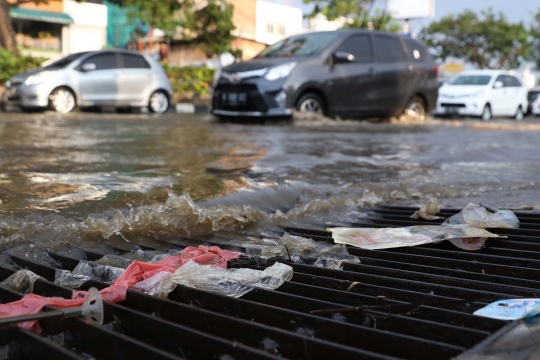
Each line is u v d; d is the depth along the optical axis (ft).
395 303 4.79
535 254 6.92
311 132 24.95
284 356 3.92
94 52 40.65
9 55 47.29
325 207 10.02
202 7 68.28
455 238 7.43
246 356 3.69
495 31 116.88
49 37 82.48
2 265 6.27
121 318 4.41
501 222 8.27
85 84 38.75
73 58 39.86
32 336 3.84
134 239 7.61
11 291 4.89
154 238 7.73
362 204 10.54
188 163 14.37
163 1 65.92
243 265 6.31
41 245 7.04
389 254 6.89
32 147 16.69
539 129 30.91
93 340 4.00
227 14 67.41
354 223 9.04
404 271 6.02
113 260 6.48
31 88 36.47
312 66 30.81
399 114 35.45
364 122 32.78
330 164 15.31
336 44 32.37
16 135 20.22
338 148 19.06
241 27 71.05
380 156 17.43
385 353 3.93
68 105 38.14
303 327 4.33
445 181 13.34
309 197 11.00
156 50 90.84
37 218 8.00
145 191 10.23
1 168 12.43
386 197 11.19
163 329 4.14
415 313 4.55
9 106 38.32
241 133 23.75
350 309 4.51
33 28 81.66
